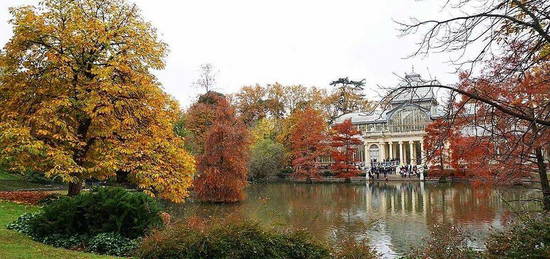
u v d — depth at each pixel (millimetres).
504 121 8188
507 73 7332
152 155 16109
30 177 32469
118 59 16391
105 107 15367
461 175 35625
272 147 58344
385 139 68062
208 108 47156
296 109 74000
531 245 7273
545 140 7730
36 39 16031
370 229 20109
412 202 30375
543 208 9344
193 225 9648
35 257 8562
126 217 10750
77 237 10602
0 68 18266
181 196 16828
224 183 32375
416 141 66438
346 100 82250
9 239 10219
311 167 56281
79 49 16391
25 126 14938
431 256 8977
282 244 9203
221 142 33500
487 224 20328
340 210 27062
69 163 14688
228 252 8648
